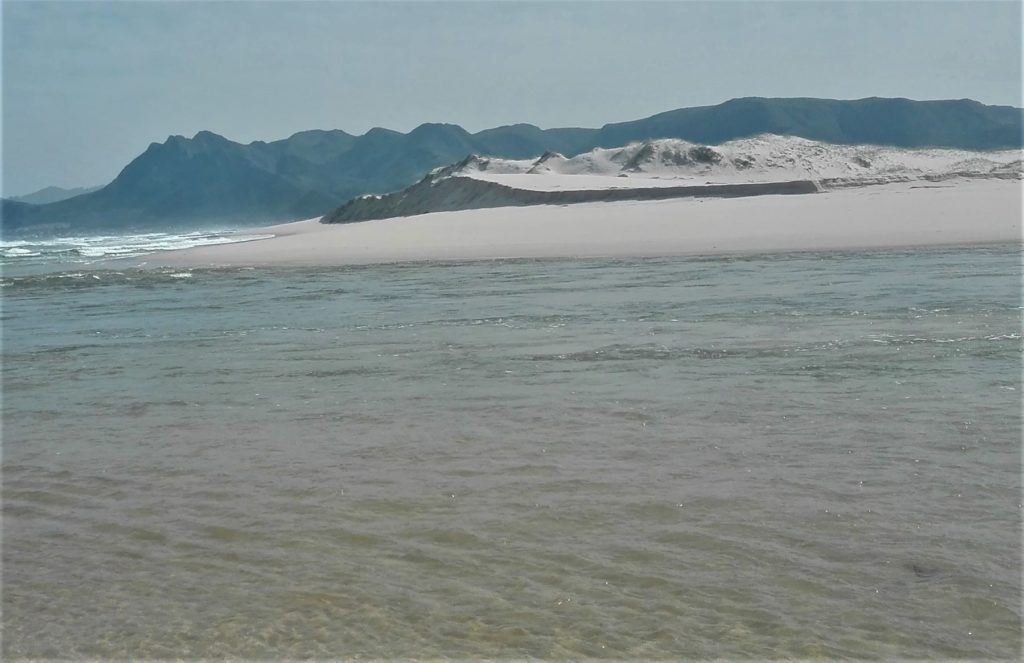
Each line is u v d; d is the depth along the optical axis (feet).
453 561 20.40
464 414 33.01
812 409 32.09
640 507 23.16
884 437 28.48
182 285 90.74
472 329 53.31
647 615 17.76
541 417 32.12
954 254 87.25
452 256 111.24
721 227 128.06
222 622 18.12
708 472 25.64
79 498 25.49
